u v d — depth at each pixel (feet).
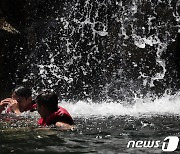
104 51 62.80
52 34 63.16
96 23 63.67
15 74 57.72
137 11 61.52
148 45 60.95
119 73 61.52
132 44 61.31
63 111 25.71
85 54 63.67
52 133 23.39
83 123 27.76
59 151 19.26
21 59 58.29
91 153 18.90
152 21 61.21
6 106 31.22
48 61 62.08
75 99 59.82
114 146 20.36
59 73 62.85
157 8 61.00
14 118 28.84
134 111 38.63
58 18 64.08
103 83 61.98
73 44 64.03
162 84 60.59
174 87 60.90
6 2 59.67
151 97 58.03
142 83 60.34
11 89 56.80
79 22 64.18
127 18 62.08
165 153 19.12
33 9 62.69
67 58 63.52
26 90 31.24
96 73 62.80
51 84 61.72
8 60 56.44
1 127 25.49
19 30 58.65
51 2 63.67
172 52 61.31
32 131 23.98
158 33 61.21
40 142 21.12
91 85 62.54
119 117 32.35
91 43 63.62
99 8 63.67
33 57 60.34
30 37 60.34
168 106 44.60
